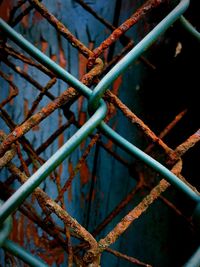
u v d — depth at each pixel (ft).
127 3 1.27
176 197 1.15
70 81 0.44
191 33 0.49
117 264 1.21
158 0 0.47
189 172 0.98
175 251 1.14
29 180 0.39
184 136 1.05
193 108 1.00
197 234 0.45
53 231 0.75
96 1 1.31
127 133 1.23
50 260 1.20
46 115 0.44
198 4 0.79
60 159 0.41
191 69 0.95
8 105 1.24
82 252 1.12
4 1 1.25
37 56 0.44
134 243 1.21
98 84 0.44
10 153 0.44
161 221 1.18
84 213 1.24
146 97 1.19
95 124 0.43
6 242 0.39
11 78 1.25
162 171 0.46
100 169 1.26
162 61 1.06
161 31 0.45
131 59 0.44
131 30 1.19
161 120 1.15
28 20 1.28
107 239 0.43
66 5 1.30
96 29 1.30
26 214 0.75
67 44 1.30
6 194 0.81
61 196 0.65
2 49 0.84
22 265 1.05
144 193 1.21
